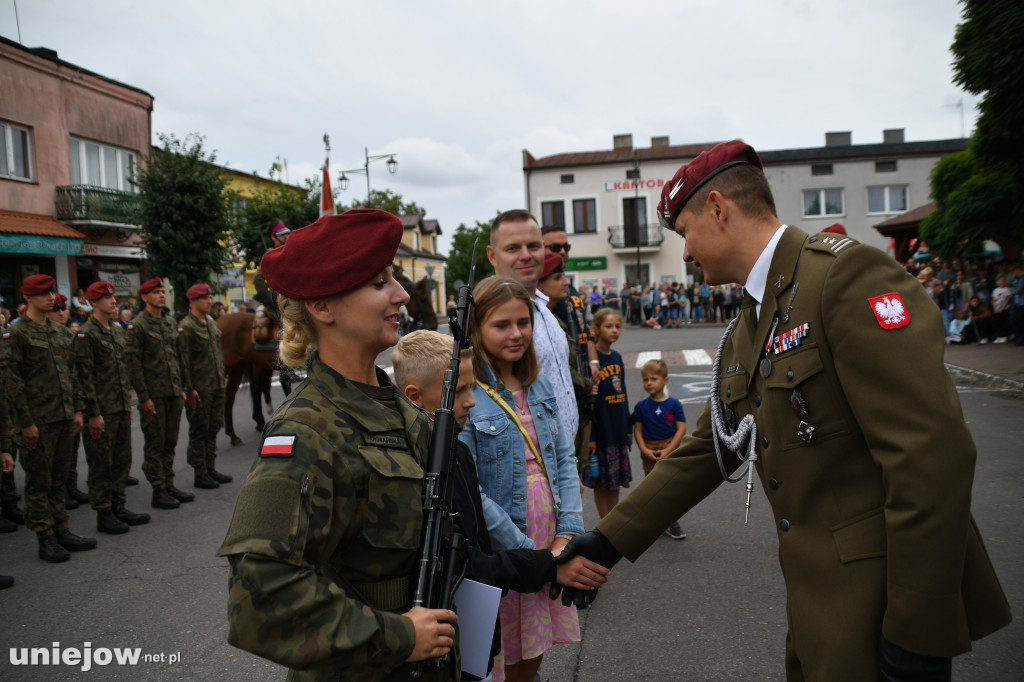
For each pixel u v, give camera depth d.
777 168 30.98
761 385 1.59
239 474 6.83
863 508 1.43
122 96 19.28
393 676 1.36
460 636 1.58
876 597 1.38
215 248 16.81
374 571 1.35
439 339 2.34
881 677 1.37
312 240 1.41
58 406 4.71
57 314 6.75
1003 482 4.97
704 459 1.92
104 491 5.13
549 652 3.08
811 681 1.48
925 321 1.34
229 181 17.22
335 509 1.29
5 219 15.93
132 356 5.49
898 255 22.84
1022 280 11.98
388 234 1.42
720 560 4.01
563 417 3.07
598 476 4.23
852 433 1.42
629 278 33.19
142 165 19.86
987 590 1.45
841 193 30.84
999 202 12.34
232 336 8.13
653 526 1.93
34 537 5.21
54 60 17.33
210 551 4.68
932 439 1.26
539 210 33.47
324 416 1.34
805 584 1.50
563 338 3.20
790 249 1.56
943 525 1.24
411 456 1.47
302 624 1.17
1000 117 10.00
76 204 17.45
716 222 1.65
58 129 17.48
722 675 2.82
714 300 27.92
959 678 2.68
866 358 1.34
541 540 2.42
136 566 4.43
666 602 3.51
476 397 2.40
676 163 32.53
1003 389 8.47
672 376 11.52
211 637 3.45
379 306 1.43
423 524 1.43
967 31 9.49
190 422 6.30
